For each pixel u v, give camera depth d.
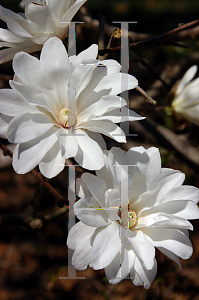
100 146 0.63
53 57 0.62
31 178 1.47
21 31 0.64
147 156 0.65
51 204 1.15
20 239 1.35
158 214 0.65
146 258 0.63
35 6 0.63
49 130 0.63
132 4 1.44
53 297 1.19
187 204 0.65
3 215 0.74
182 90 0.80
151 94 0.93
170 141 0.88
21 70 0.62
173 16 1.47
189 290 1.08
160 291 1.06
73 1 0.64
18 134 0.61
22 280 1.24
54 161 0.62
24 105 0.62
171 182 0.65
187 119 0.81
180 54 1.11
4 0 0.96
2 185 1.44
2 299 1.18
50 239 1.33
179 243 0.64
